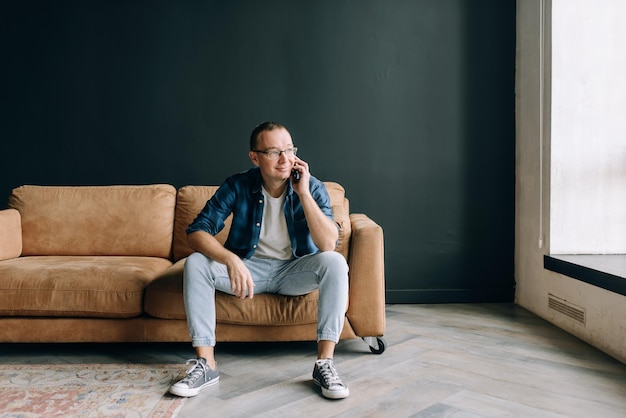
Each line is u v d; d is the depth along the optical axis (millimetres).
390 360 2482
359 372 2322
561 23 3131
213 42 3738
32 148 3754
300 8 3725
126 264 2740
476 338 2838
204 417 1878
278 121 3740
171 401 2008
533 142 3410
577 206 3162
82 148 3754
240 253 2449
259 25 3734
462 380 2215
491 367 2373
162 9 3734
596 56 3127
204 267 2258
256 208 2416
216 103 3738
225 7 3734
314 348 2707
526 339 2814
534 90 3387
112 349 2699
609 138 3141
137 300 2482
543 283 3268
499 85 3717
